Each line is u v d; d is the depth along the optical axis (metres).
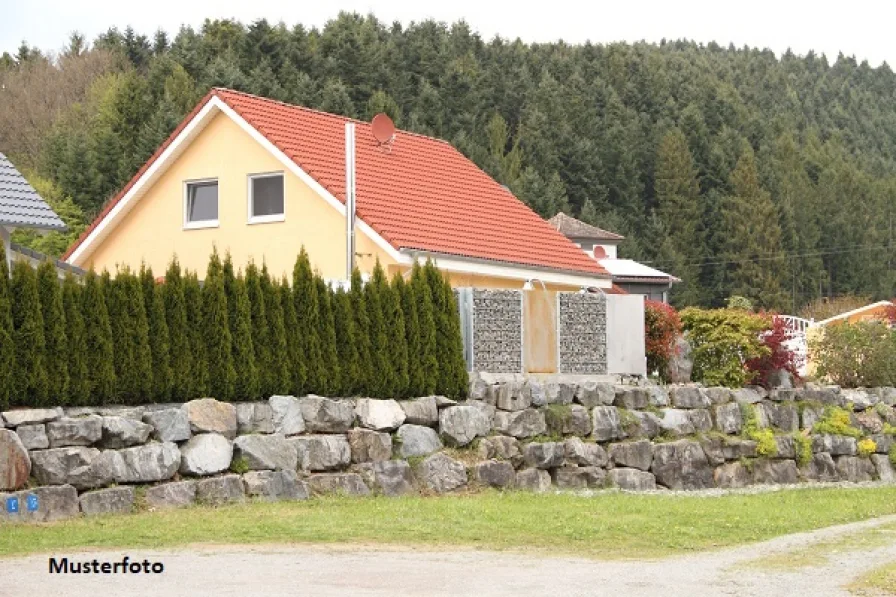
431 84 102.56
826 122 153.12
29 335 19.00
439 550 15.96
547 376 26.94
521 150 100.62
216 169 32.94
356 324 23.55
